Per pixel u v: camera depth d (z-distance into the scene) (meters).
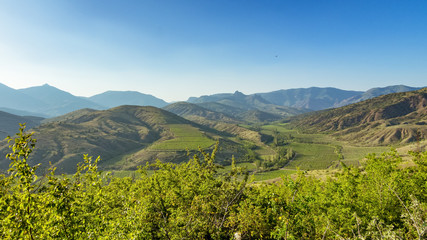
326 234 17.81
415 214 9.80
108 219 13.51
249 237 23.73
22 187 8.03
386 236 10.34
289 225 14.48
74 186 9.78
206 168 32.12
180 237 18.30
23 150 7.89
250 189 30.06
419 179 20.73
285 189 26.47
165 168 33.88
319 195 24.28
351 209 20.55
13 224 8.27
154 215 19.67
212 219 22.45
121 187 35.34
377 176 21.05
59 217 9.01
